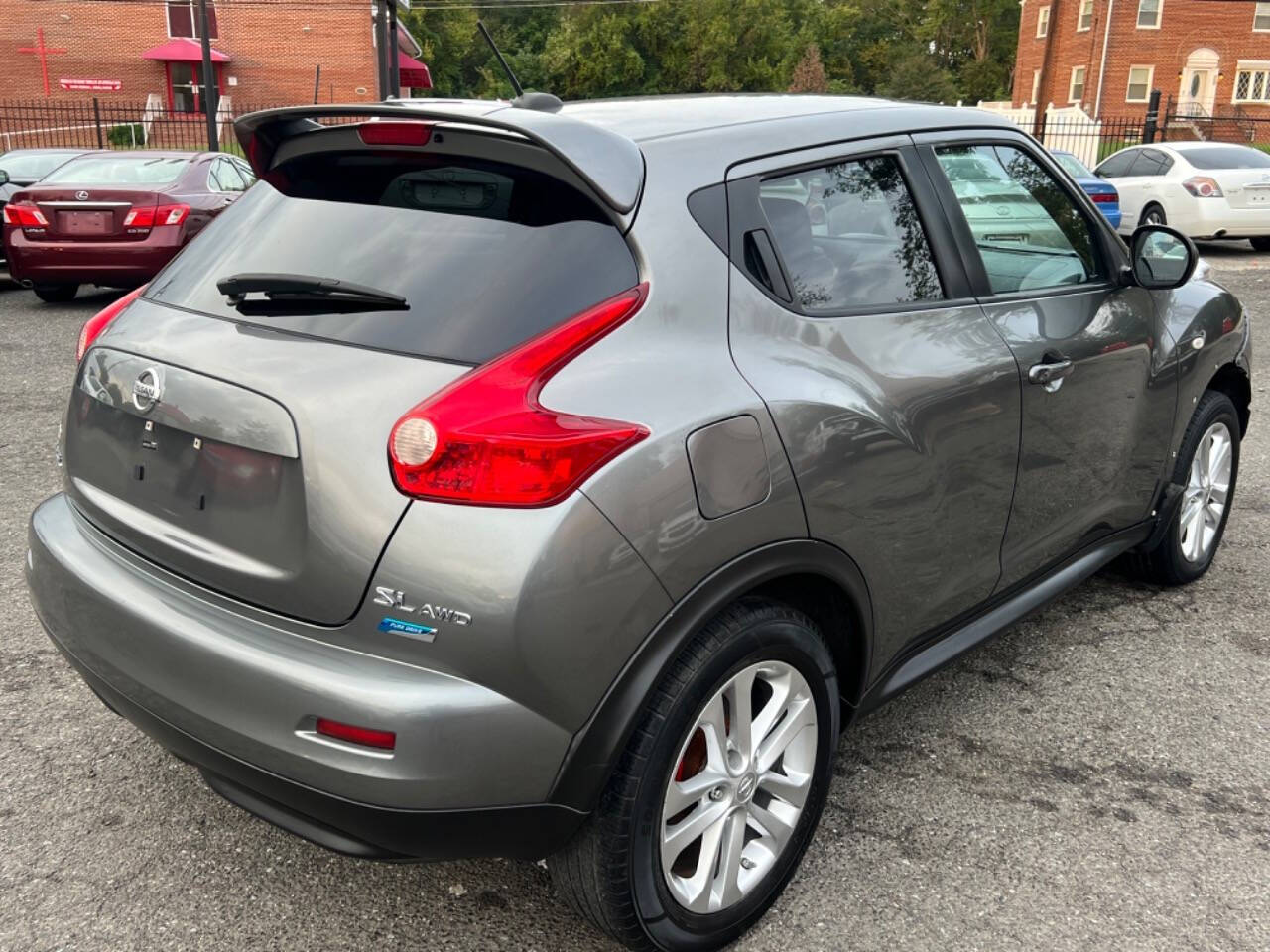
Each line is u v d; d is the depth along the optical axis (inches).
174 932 98.3
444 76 2561.5
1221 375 169.0
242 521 85.9
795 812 99.3
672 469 82.3
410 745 76.0
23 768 122.8
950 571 114.7
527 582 75.9
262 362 86.4
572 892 87.9
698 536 83.9
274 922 99.8
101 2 1438.2
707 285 91.2
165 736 88.2
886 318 105.7
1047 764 126.7
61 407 277.6
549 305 84.4
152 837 111.3
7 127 1416.1
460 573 76.4
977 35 2992.1
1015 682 146.1
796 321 97.1
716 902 93.7
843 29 3169.3
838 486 95.6
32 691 139.6
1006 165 128.2
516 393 78.6
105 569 95.3
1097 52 1785.2
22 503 205.9
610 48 2546.8
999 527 120.6
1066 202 136.3
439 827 78.4
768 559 89.6
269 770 80.9
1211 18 1764.3
